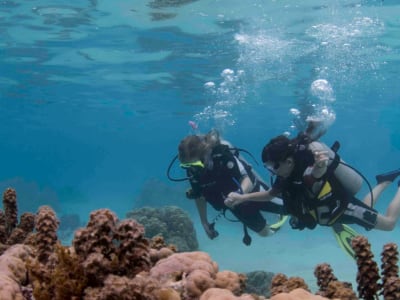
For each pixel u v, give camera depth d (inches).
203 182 340.2
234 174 336.8
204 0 532.1
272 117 1581.0
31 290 113.3
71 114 1624.0
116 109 1478.8
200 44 719.1
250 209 349.1
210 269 128.5
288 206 292.0
